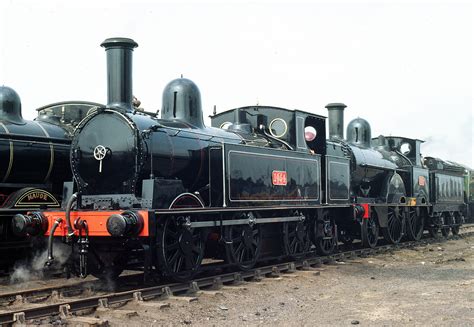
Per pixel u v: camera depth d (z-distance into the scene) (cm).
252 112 1364
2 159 1120
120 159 936
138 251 952
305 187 1329
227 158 1063
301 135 1355
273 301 889
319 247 1426
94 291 939
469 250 1708
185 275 958
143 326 717
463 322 714
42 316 721
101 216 878
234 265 1099
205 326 724
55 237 1009
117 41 1013
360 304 852
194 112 1121
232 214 1092
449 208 2273
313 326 715
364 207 1598
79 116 1334
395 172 1892
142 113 1060
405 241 1961
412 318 745
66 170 1240
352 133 1883
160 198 918
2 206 1121
